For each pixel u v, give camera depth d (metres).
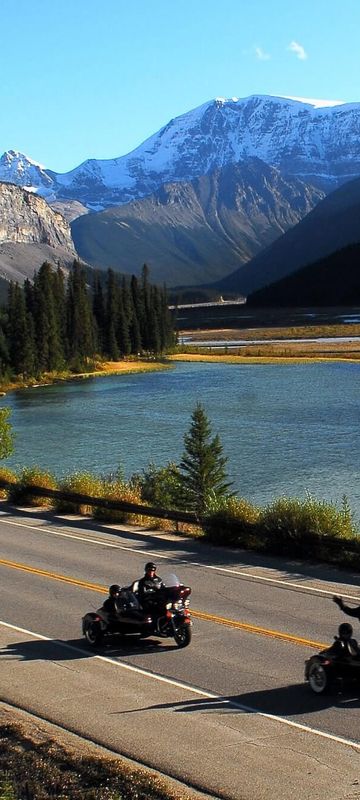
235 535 25.20
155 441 65.62
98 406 92.69
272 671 14.40
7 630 17.20
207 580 20.75
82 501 30.03
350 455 57.16
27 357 134.88
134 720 12.56
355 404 85.25
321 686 13.20
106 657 15.50
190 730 12.13
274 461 55.66
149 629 15.81
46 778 10.57
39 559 23.34
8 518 30.17
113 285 176.38
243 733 11.96
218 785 10.53
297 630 16.52
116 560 23.17
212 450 42.16
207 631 16.69
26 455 60.78
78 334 157.62
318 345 178.62
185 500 41.25
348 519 25.09
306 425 71.69
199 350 184.25
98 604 18.86
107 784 10.39
